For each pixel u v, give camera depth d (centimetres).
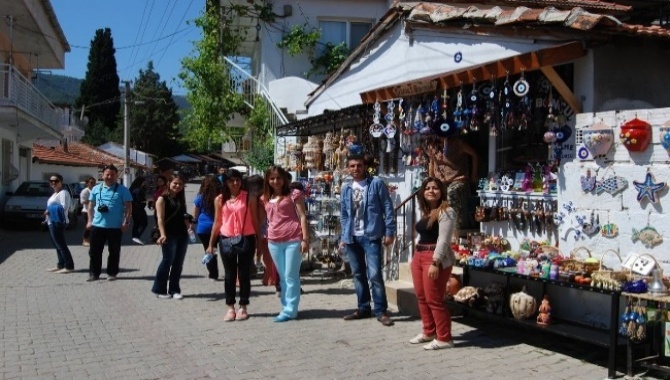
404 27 1001
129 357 639
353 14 2158
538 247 707
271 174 792
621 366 593
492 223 822
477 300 717
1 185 2192
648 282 568
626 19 890
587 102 675
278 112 1772
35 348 671
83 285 1048
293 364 613
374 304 783
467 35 866
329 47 2128
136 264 1305
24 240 1788
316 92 1481
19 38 2309
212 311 854
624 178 620
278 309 868
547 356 634
